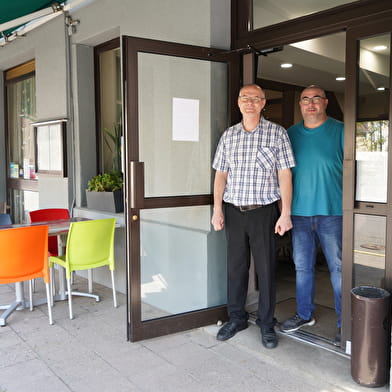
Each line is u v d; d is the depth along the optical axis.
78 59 4.61
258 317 3.06
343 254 2.69
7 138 6.67
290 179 2.93
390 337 2.38
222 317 3.35
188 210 3.22
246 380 2.50
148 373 2.59
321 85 6.32
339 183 3.00
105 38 4.41
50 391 2.39
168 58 3.04
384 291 2.42
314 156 2.98
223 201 3.29
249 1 3.23
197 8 3.28
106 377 2.54
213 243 3.34
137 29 3.82
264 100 2.95
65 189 4.78
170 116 3.09
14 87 6.39
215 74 3.25
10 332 3.23
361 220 2.61
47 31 4.91
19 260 3.24
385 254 2.51
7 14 4.79
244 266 3.10
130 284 3.00
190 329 3.21
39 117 5.20
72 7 4.48
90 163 4.75
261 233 2.95
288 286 4.31
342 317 2.74
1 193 6.71
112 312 3.66
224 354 2.84
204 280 3.32
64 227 3.68
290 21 2.96
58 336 3.15
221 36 3.28
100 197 4.32
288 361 2.68
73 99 4.67
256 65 3.29
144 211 3.04
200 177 3.25
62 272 3.97
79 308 3.77
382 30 2.46
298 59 4.64
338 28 2.68
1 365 2.70
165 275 3.14
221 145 3.10
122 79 2.94
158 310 3.13
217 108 3.28
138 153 2.97
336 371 2.56
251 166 2.93
